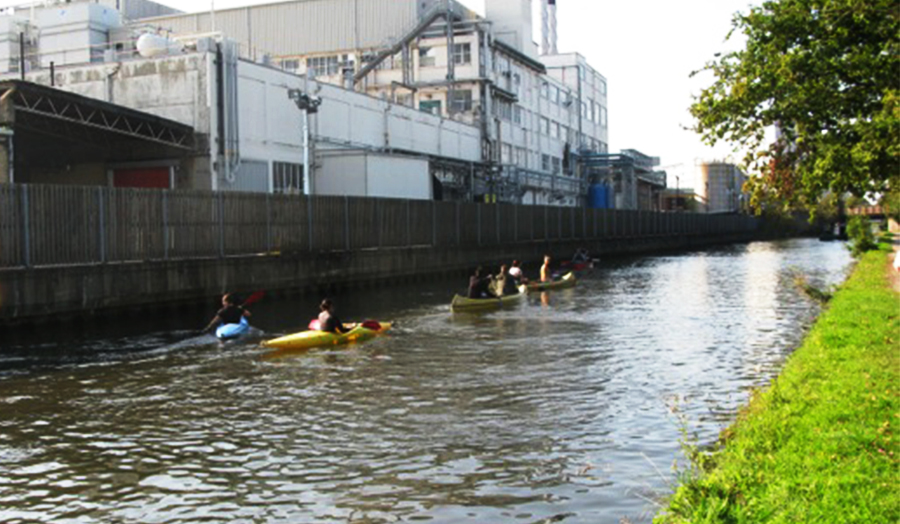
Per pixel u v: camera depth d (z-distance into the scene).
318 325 23.30
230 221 31.80
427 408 14.55
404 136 60.31
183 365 19.42
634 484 9.98
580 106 105.19
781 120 25.56
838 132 24.48
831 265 59.00
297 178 48.31
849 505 6.77
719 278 47.91
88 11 54.12
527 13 89.19
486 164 69.06
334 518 9.21
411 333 24.86
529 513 9.11
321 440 12.52
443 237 48.91
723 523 6.73
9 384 17.20
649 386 16.08
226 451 12.03
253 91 44.44
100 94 42.69
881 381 11.70
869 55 23.77
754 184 25.98
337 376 17.88
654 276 50.47
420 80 75.12
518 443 12.06
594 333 24.42
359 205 40.56
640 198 119.81
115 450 12.20
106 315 26.28
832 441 8.64
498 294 34.56
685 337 23.19
